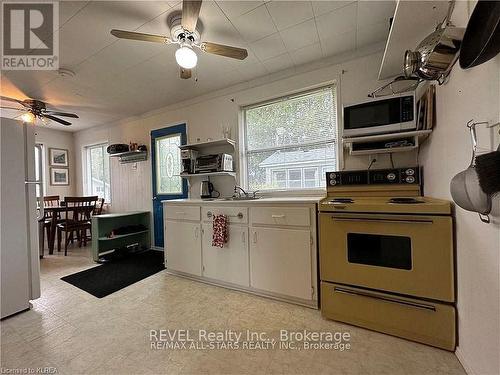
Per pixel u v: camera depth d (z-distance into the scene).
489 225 1.00
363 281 1.65
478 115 1.03
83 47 2.18
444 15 1.33
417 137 1.87
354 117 1.95
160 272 2.95
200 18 1.85
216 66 2.61
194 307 2.04
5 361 1.43
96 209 4.47
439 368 1.30
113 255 3.59
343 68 2.41
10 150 2.03
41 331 1.73
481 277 1.08
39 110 3.48
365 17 1.89
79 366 1.39
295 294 2.03
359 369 1.32
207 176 3.36
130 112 4.05
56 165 5.02
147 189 4.11
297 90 2.66
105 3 1.66
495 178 0.79
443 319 1.41
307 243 1.97
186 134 3.55
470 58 0.95
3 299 1.92
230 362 1.40
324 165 2.61
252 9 1.77
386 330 1.59
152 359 1.44
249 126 3.07
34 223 2.15
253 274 2.24
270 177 2.92
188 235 2.68
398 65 1.94
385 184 2.05
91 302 2.16
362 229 1.65
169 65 2.52
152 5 1.69
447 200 1.43
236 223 2.33
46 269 3.10
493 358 1.00
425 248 1.45
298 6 1.75
